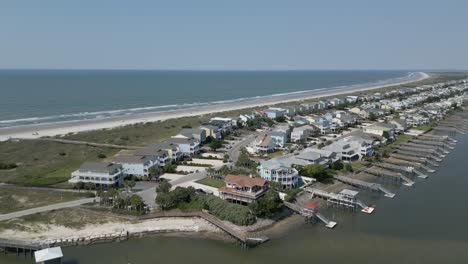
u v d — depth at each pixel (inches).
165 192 3437.5
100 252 2684.5
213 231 3004.4
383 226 3137.3
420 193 3944.4
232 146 5570.9
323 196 3673.7
